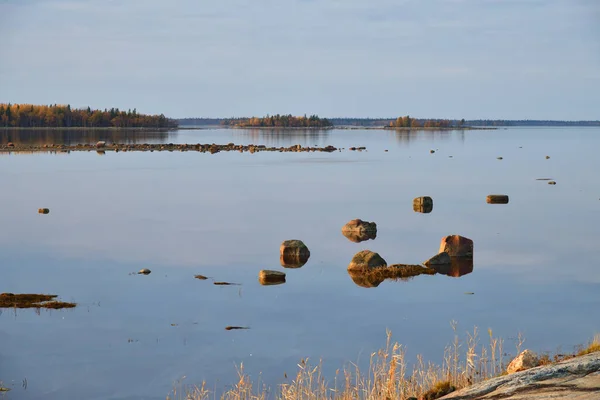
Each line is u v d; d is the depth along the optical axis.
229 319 22.84
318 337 20.84
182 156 106.06
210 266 30.69
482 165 90.19
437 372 15.72
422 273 29.38
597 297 25.48
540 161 98.25
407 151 125.94
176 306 24.38
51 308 24.08
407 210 48.41
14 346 20.27
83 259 32.03
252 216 45.41
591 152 123.19
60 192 58.47
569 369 12.27
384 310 23.86
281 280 28.25
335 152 121.19
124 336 21.14
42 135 194.62
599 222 42.91
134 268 30.23
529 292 26.23
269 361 18.83
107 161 93.75
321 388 15.12
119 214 46.25
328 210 48.28
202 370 18.23
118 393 16.78
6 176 71.94
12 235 38.09
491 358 18.14
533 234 38.66
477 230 40.03
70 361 18.98
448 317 22.92
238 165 88.06
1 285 27.23
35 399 16.41
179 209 48.69
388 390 13.52
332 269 30.14
